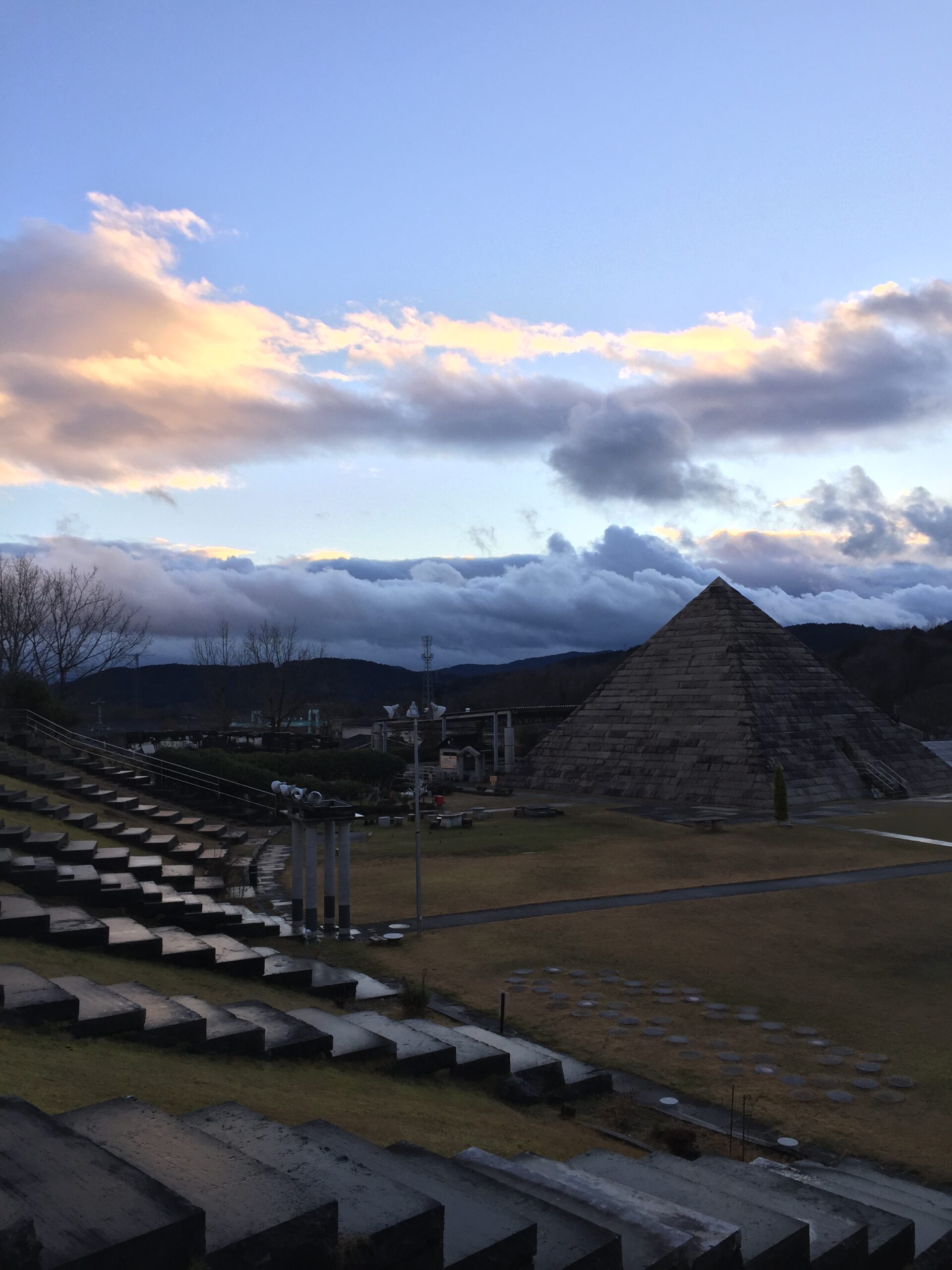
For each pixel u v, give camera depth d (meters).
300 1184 6.39
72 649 67.06
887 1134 13.44
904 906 28.14
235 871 30.91
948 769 63.22
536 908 27.92
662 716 62.69
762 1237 7.96
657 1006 19.30
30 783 33.28
